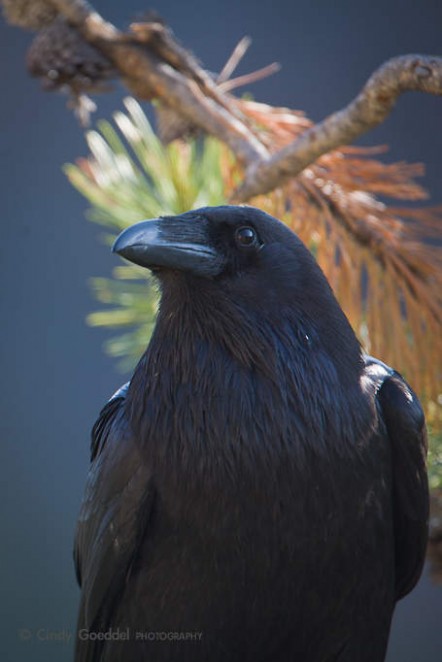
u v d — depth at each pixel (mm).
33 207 27203
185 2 27078
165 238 8461
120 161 10508
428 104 25859
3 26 28203
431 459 9406
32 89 27891
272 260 8609
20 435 26281
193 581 8453
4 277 26812
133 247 8422
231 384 8383
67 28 10062
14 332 26578
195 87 9820
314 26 27141
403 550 9227
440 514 9352
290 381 8391
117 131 24109
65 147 27453
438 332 9258
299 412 8344
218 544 8328
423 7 26750
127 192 10414
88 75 10055
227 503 8273
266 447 8266
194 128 10258
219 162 10352
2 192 27297
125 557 8664
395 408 8734
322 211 9469
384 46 26828
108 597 8867
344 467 8367
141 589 8648
